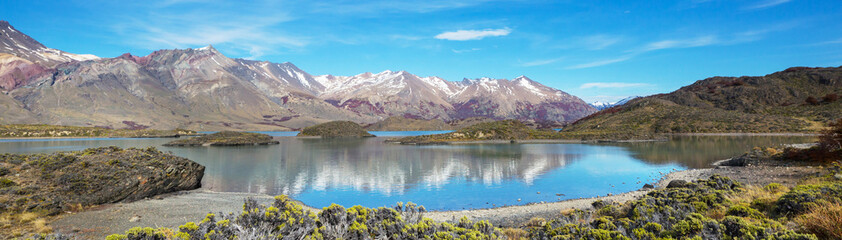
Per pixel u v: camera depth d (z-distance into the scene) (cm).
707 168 5253
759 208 1455
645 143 12350
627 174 5247
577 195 3816
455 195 3909
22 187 2566
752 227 980
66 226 2216
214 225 1086
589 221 1530
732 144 10694
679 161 6612
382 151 10375
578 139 14350
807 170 3528
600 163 6719
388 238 1123
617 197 3450
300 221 1130
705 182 2223
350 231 1102
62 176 2853
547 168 6134
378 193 4088
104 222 2361
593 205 2548
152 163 3644
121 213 2619
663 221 1295
